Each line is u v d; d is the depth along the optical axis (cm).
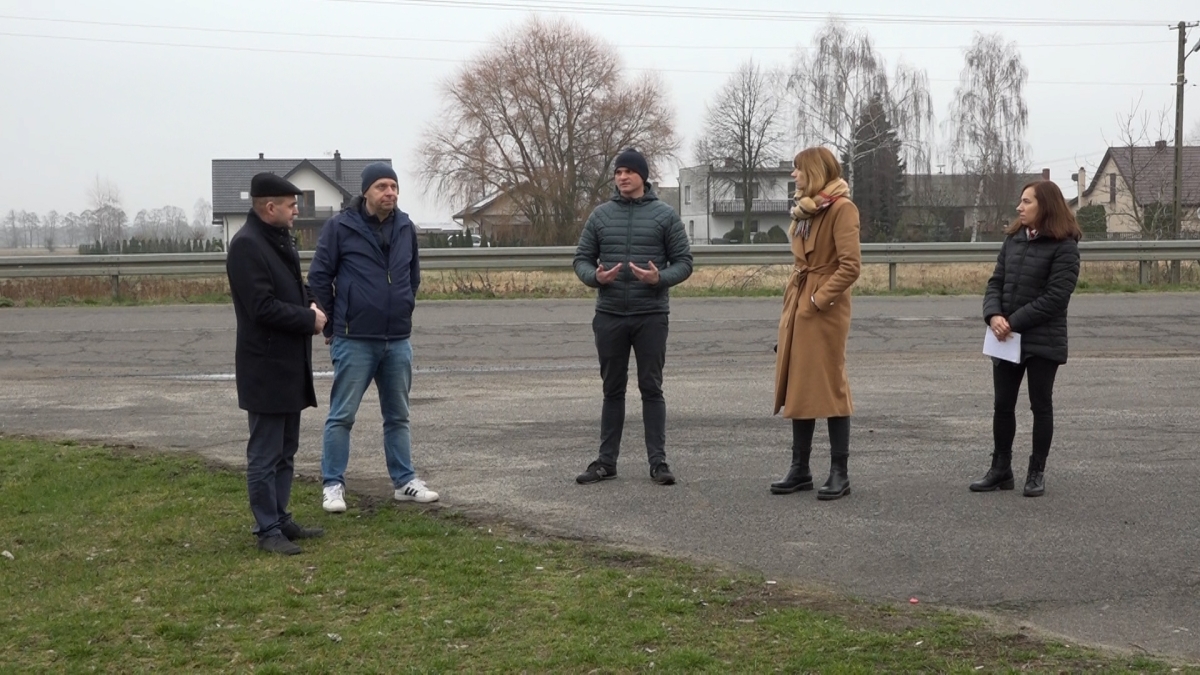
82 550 607
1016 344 692
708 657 444
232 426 950
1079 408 1004
